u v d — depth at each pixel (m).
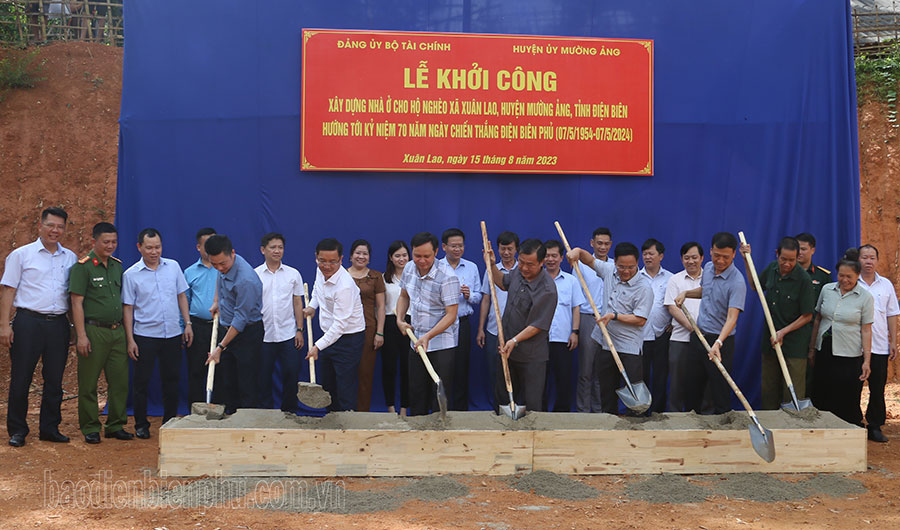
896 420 7.20
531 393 5.44
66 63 11.44
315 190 7.11
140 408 6.18
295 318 6.40
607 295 5.84
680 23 7.34
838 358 6.20
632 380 5.60
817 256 7.41
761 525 4.11
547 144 7.20
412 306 5.73
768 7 7.37
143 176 7.00
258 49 7.05
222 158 7.06
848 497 4.67
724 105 7.37
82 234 9.85
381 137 7.08
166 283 6.23
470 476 4.92
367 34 7.05
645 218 7.34
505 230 7.24
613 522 4.12
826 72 7.39
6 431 6.16
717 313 5.81
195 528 3.93
